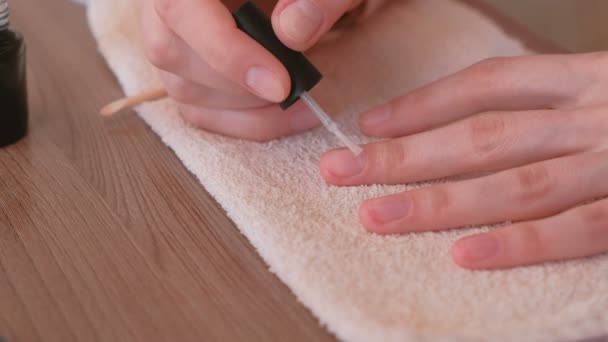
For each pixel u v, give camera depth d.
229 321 0.34
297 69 0.37
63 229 0.37
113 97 0.44
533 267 0.35
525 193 0.37
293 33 0.36
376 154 0.39
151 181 0.39
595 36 0.60
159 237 0.37
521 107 0.40
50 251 0.36
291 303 0.34
